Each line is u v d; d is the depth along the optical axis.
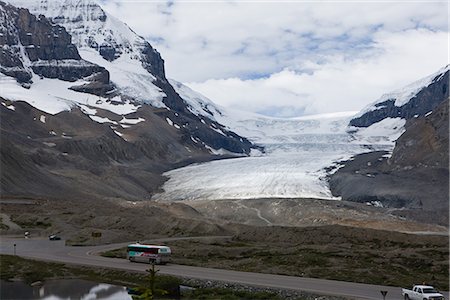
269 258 99.31
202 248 111.56
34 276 91.75
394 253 97.44
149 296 62.69
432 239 115.25
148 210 189.88
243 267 93.19
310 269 87.94
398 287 75.38
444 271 85.12
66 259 105.00
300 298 68.81
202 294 74.44
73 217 168.12
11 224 158.00
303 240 125.88
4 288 84.69
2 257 105.56
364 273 83.56
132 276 88.75
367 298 65.88
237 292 73.31
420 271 86.38
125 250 114.12
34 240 138.12
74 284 86.69
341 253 100.19
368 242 118.94
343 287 74.12
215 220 178.00
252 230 135.50
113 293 80.00
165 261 98.69
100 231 140.38
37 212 176.50
